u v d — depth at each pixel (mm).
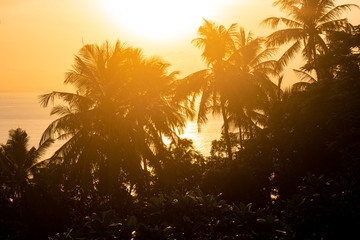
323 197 7652
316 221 7516
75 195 23625
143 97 25578
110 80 22453
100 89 23109
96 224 5758
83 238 5836
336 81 17562
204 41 29047
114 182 22562
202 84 28469
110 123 21953
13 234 21500
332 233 7422
